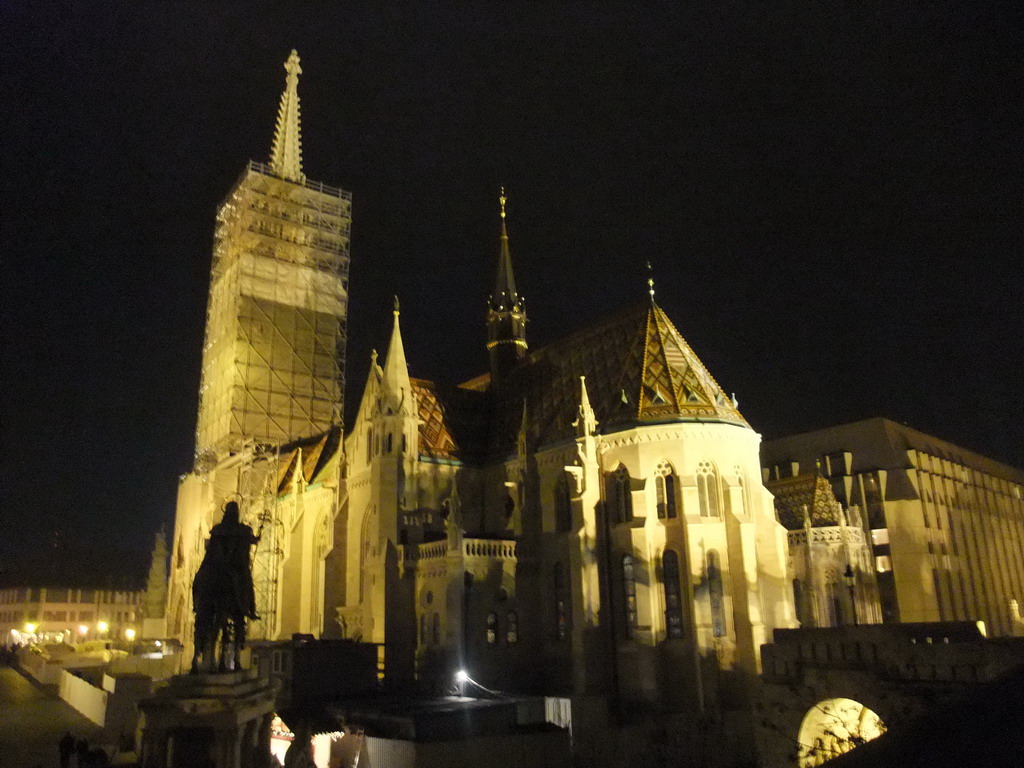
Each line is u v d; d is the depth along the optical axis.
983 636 44.16
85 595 178.00
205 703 28.75
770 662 52.16
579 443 68.50
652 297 78.88
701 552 64.12
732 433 68.06
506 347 94.75
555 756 51.69
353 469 80.19
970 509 114.94
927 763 5.29
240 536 33.56
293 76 128.75
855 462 107.00
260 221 113.19
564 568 69.88
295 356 111.06
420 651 67.56
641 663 62.78
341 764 53.97
